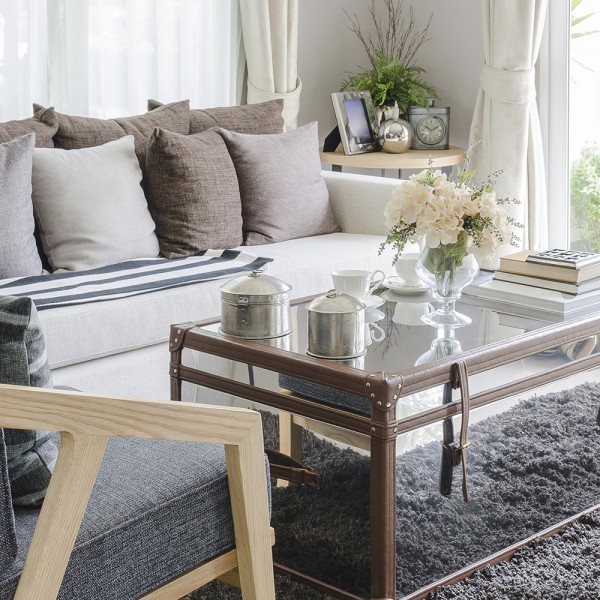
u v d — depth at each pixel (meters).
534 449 2.28
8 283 2.86
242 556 1.68
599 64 4.61
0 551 1.37
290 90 4.58
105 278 2.98
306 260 3.38
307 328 2.24
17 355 1.40
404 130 4.62
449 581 2.09
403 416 1.92
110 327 2.74
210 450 1.75
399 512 1.95
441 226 2.37
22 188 3.03
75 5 3.78
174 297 2.90
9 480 1.45
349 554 2.00
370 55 5.16
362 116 4.67
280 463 2.11
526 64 4.50
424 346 2.21
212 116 3.83
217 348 2.22
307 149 3.88
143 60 4.11
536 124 4.62
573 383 2.37
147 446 1.77
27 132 3.25
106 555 1.49
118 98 4.02
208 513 1.65
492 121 4.59
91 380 2.69
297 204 3.77
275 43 4.48
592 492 2.44
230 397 2.21
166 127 3.67
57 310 2.67
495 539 2.20
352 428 1.94
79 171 3.23
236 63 4.50
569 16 4.63
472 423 2.10
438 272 2.45
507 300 2.65
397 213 2.44
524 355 2.23
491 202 2.42
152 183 3.49
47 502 1.38
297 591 2.09
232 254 3.37
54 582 1.39
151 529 1.55
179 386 2.33
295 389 2.05
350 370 1.96
